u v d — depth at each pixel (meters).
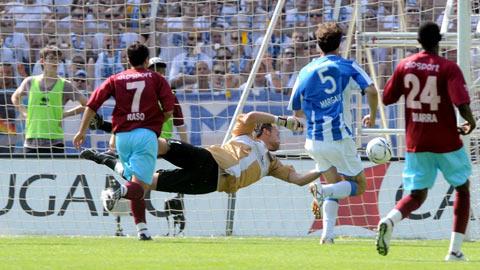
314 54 47.00
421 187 22.17
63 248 26.98
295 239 33.94
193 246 28.16
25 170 37.00
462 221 22.48
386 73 44.62
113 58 46.00
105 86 29.09
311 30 47.59
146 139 28.70
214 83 46.03
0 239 32.47
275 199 36.62
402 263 21.70
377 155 29.42
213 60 44.53
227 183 30.62
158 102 29.02
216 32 47.78
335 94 28.06
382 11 46.56
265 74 43.53
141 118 28.80
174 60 47.16
